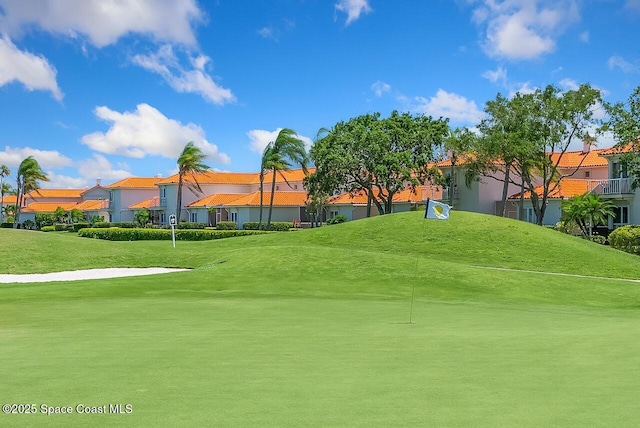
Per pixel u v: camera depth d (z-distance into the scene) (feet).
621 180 156.46
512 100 158.40
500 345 29.40
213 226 263.49
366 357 26.04
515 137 153.89
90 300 51.90
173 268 88.12
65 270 84.94
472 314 44.32
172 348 28.12
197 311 44.09
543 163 160.86
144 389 20.24
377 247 109.91
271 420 16.80
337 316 41.83
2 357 25.73
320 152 181.16
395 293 60.29
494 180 197.77
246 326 36.14
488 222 115.75
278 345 29.12
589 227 153.79
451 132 178.70
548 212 181.68
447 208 46.80
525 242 105.91
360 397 19.26
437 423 16.52
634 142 129.49
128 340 30.48
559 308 52.60
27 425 16.38
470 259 99.19
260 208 231.71
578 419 16.89
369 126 181.78
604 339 31.42
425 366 24.12
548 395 19.54
